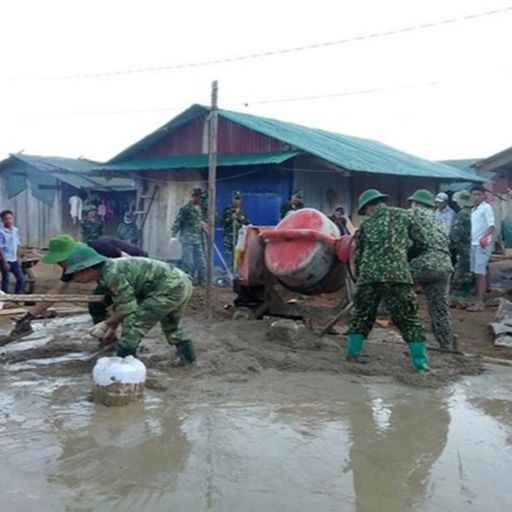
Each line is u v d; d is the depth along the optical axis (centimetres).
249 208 1516
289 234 737
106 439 412
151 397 501
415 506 334
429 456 401
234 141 1584
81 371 577
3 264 1054
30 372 572
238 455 391
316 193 1530
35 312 669
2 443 402
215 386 538
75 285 1162
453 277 1133
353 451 405
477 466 387
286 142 1416
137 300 542
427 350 682
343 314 738
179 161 1600
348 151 1616
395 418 472
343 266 754
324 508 328
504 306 910
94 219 1800
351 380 573
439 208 1192
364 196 635
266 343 700
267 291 803
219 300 1050
